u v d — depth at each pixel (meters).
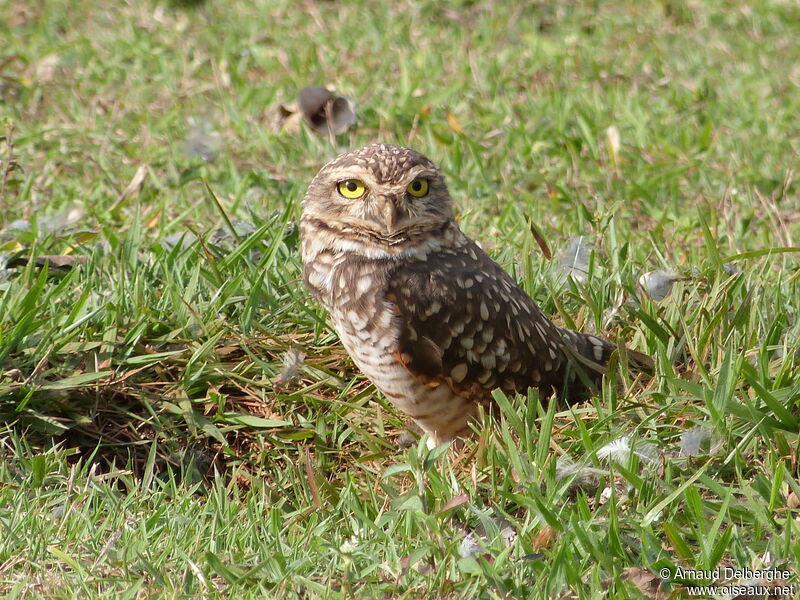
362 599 5.60
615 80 15.62
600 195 11.73
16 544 6.10
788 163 12.86
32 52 15.39
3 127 12.90
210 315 8.52
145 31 16.72
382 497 7.06
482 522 6.31
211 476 7.90
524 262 9.09
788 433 6.91
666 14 18.56
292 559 6.05
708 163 12.79
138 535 6.20
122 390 7.99
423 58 15.59
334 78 15.10
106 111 13.98
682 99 14.92
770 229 11.06
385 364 7.45
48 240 9.47
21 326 7.84
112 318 8.35
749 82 15.59
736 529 6.12
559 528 6.11
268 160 12.73
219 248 9.58
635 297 8.62
